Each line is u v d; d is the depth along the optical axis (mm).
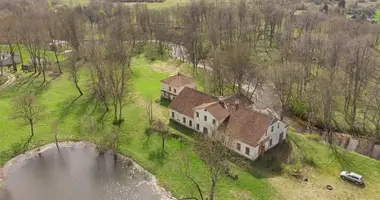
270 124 50844
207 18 135375
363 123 63812
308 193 43750
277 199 42438
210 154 44062
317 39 96062
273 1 158375
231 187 44594
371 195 43438
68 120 64125
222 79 74938
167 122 62188
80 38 108062
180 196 44000
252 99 73438
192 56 96750
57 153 54625
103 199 44156
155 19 139500
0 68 97688
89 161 52500
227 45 107625
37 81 85562
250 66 76500
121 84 69312
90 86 78250
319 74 88188
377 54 93188
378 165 49844
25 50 115312
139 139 57188
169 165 50125
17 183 47531
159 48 119312
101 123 62625
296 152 52906
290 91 67000
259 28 133125
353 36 102625
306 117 67562
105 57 83125
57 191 45781
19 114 65250
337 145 57312
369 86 74562
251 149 49594
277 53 107688
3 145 55844
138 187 46406
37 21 97562
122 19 131625
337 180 46500
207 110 54531
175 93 70562
